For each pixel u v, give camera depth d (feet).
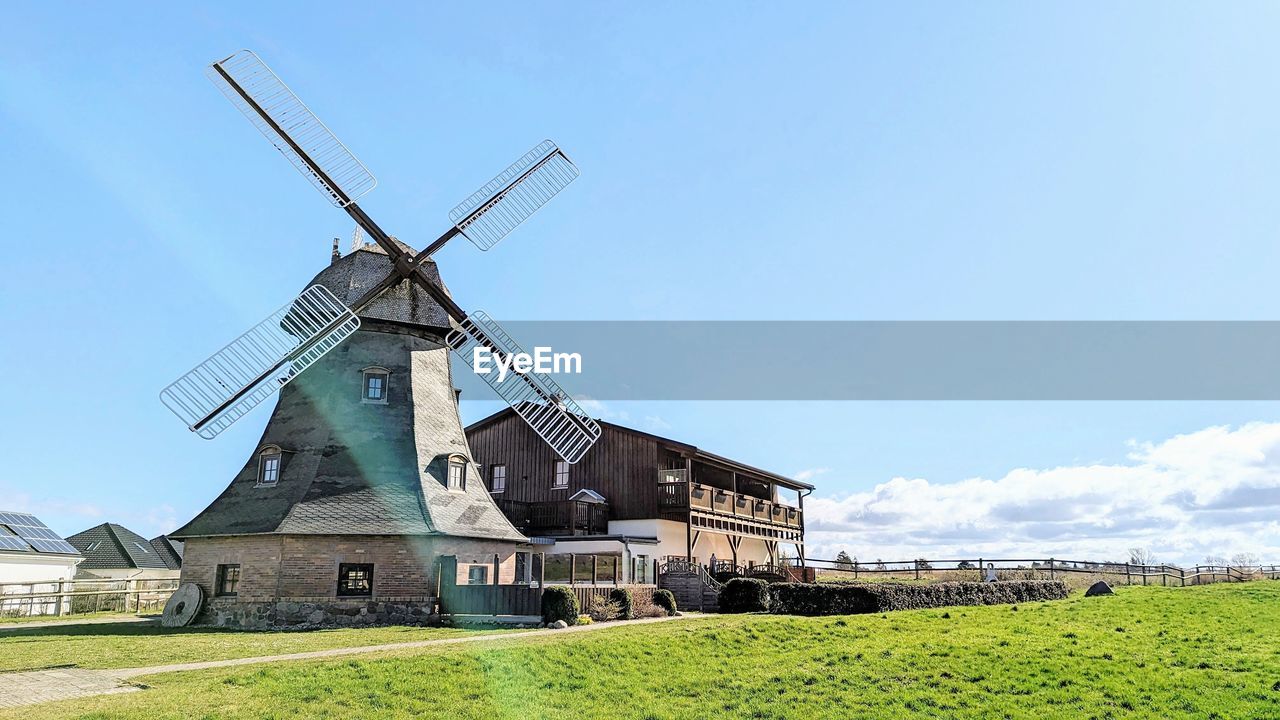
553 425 91.15
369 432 81.82
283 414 83.87
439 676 47.29
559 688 47.01
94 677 45.65
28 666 49.32
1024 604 86.63
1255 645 57.88
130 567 158.61
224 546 76.89
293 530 73.56
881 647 58.23
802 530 147.23
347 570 74.95
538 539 103.91
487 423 127.34
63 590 119.14
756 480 138.72
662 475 117.91
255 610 73.31
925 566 128.16
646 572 102.99
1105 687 47.42
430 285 88.84
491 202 94.73
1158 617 72.90
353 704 42.06
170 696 41.11
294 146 86.94
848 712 43.96
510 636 61.87
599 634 62.03
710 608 92.38
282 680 45.01
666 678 49.85
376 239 88.07
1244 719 41.50
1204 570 133.69
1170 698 45.19
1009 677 49.90
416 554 77.00
